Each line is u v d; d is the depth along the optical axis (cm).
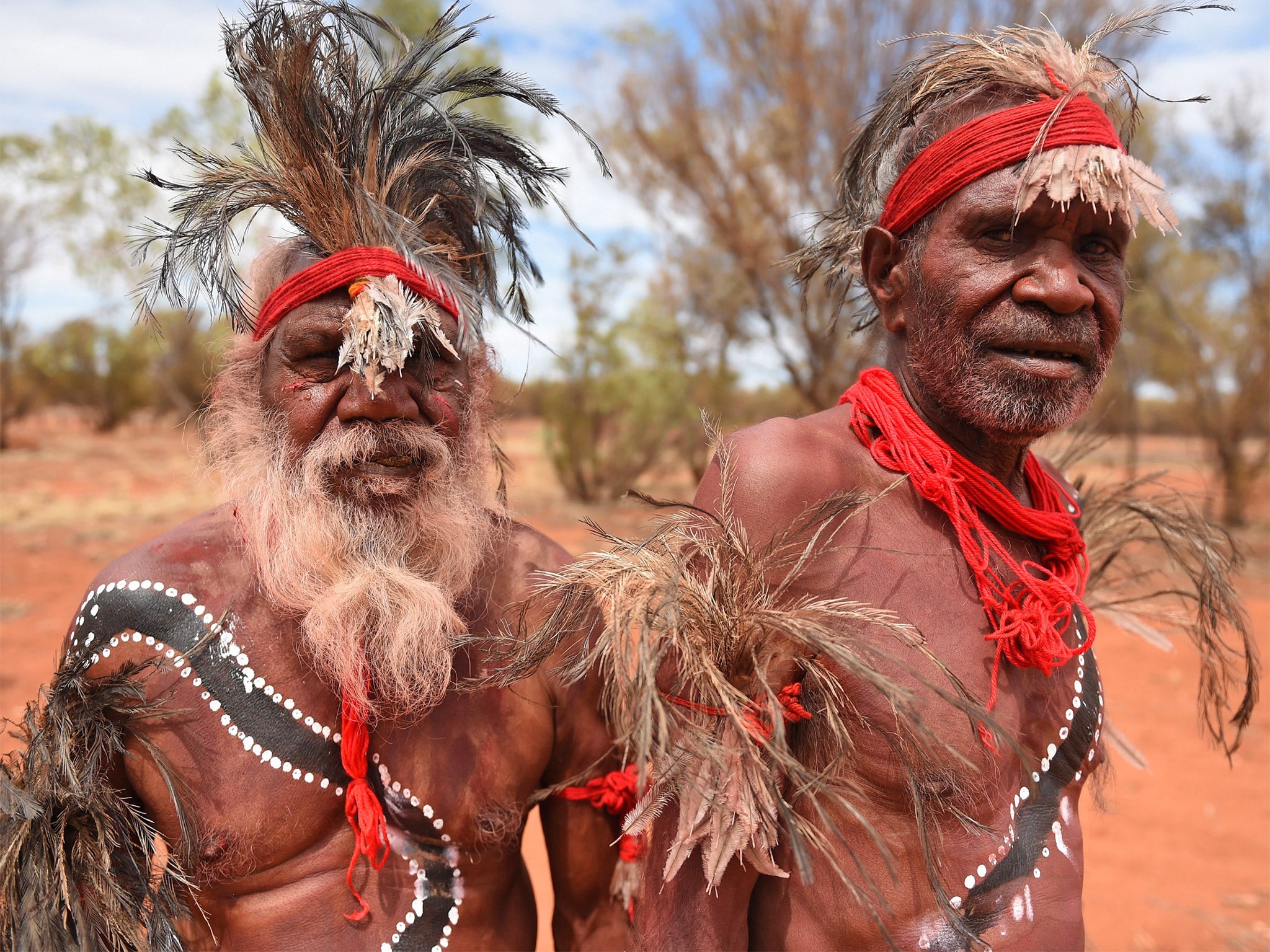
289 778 141
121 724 139
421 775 145
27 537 1150
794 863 139
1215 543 194
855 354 1136
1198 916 369
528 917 161
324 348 141
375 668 144
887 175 153
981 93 139
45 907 132
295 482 142
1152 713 595
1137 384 1470
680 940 137
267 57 147
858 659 121
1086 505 199
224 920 143
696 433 1566
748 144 1186
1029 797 139
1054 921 137
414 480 145
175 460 2342
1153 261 1314
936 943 130
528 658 140
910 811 133
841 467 143
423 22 864
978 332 133
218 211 153
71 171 1956
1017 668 142
